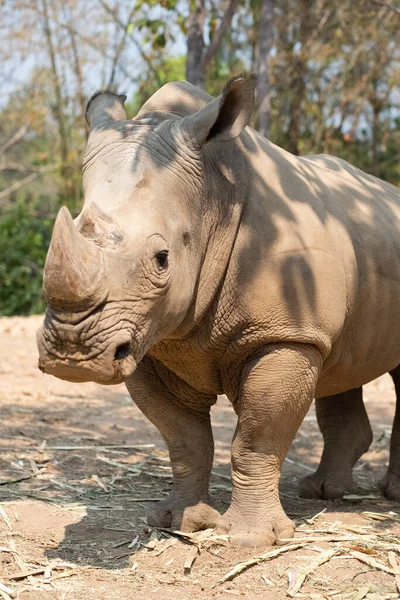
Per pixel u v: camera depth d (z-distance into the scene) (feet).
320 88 83.15
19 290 90.48
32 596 18.11
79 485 27.25
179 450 23.00
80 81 99.25
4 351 55.83
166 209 18.74
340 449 27.73
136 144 19.25
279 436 21.59
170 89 21.58
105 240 17.33
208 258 20.58
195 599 18.20
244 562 20.08
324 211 22.36
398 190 28.53
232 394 22.26
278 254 20.93
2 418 36.83
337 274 21.63
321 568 20.13
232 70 83.30
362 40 72.59
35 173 110.42
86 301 16.70
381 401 44.39
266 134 53.78
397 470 27.89
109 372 17.04
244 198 21.13
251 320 20.81
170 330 19.45
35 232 94.68
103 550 21.09
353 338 23.61
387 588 19.02
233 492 22.24
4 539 21.67
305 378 21.22
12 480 27.25
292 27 78.28
